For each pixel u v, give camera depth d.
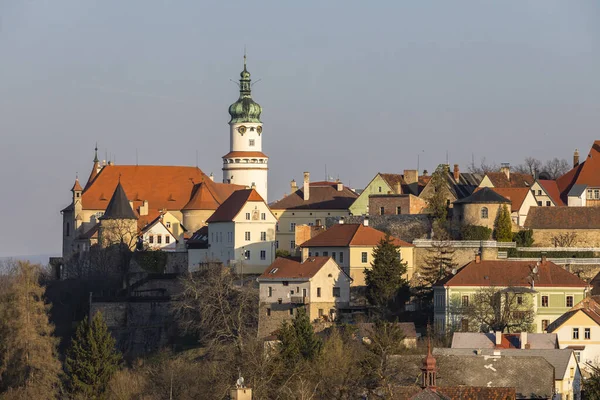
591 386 198.38
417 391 197.62
